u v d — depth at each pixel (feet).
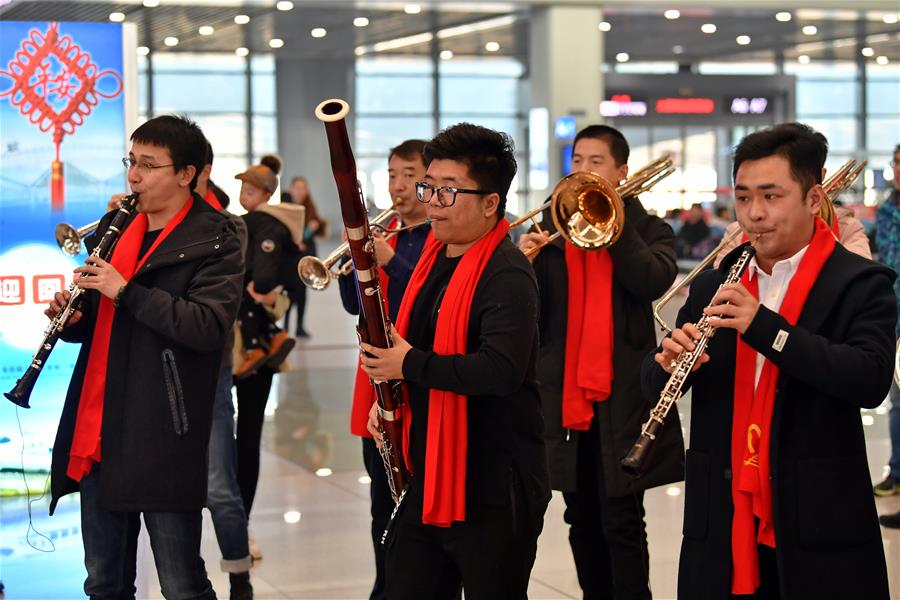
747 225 8.14
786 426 8.01
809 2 52.13
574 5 49.52
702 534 8.33
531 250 12.54
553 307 12.69
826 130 91.81
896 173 18.94
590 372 12.30
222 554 14.32
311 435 24.66
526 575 9.23
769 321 7.75
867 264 8.08
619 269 12.38
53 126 18.67
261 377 16.35
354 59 86.22
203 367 10.28
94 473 10.43
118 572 10.50
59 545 16.48
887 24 62.54
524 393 9.16
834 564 7.96
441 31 66.03
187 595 10.45
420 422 9.11
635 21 60.85
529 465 9.15
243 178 18.10
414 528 9.19
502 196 9.21
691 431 8.54
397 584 9.26
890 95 91.97
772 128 8.13
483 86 88.69
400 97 87.71
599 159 13.16
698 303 8.77
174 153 10.39
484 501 8.98
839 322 8.00
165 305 9.91
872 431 24.57
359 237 8.43
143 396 10.07
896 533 16.94
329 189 87.86
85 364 10.52
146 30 62.90
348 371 33.78
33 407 18.92
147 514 10.39
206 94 84.84
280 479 20.89
